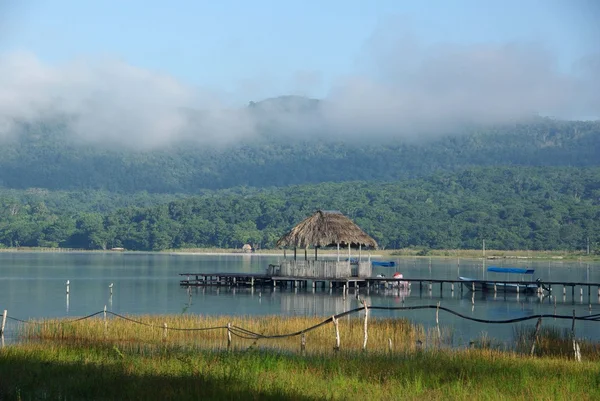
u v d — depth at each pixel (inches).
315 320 1435.8
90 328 1366.9
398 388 796.0
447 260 5846.5
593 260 5753.0
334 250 6973.4
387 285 2871.6
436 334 1444.4
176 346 1112.8
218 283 2906.0
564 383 818.8
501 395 765.9
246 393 740.0
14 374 840.9
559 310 2146.9
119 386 776.3
